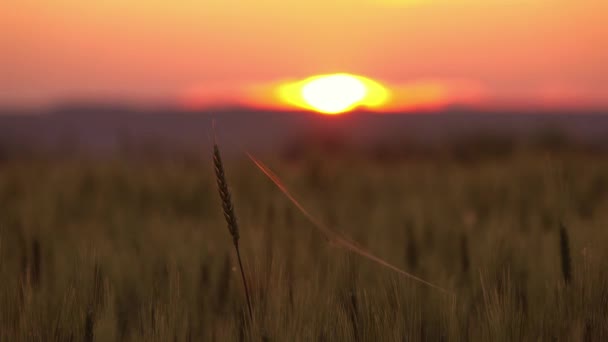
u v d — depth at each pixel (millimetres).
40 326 3865
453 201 9195
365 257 5121
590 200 8133
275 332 3693
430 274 5109
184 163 12766
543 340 3822
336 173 11750
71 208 8750
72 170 11281
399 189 11078
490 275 4469
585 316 3943
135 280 4863
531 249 5406
